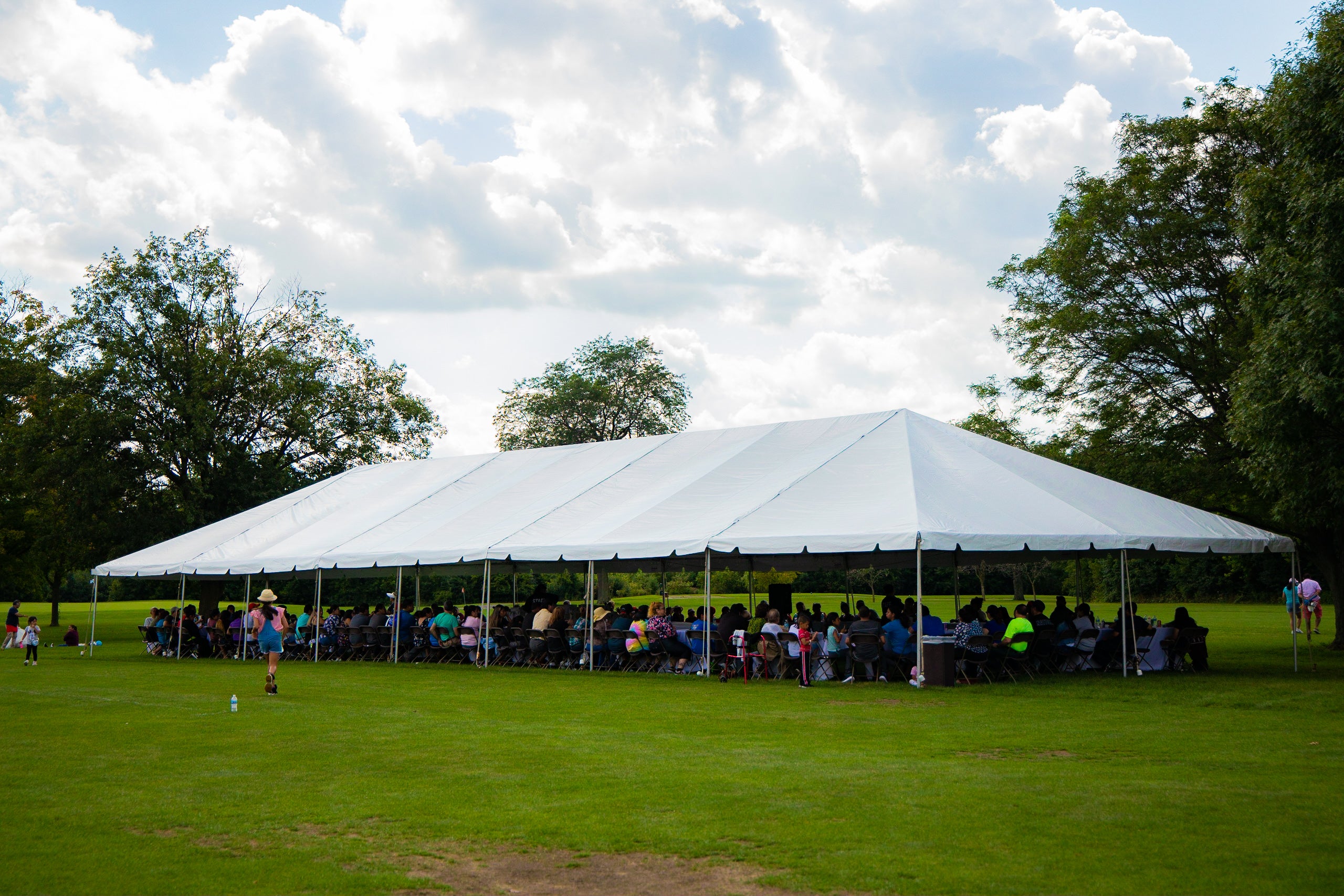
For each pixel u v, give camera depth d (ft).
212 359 106.22
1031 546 43.19
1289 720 32.04
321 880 16.20
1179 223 60.75
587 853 17.58
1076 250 64.90
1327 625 91.97
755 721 33.55
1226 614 112.16
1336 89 42.09
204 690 47.16
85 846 18.31
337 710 37.81
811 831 18.58
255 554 71.00
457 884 16.01
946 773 23.80
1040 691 40.55
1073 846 17.31
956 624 47.83
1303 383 39.58
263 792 22.75
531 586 142.31
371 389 125.39
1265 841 17.46
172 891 15.71
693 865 16.78
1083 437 69.56
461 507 68.85
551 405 166.20
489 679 51.31
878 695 40.45
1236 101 61.36
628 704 38.78
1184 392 64.13
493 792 22.47
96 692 46.26
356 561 63.87
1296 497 44.47
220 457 105.50
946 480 48.24
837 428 58.23
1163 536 46.19
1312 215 41.65
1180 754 26.09
